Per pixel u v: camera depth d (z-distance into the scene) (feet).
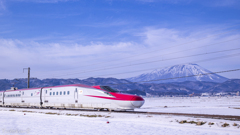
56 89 128.67
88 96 110.32
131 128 56.39
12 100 163.02
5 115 98.37
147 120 69.72
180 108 141.79
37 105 140.26
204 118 66.13
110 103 102.22
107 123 66.39
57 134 49.03
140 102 99.45
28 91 149.69
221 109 126.52
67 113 98.37
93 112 97.96
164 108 144.46
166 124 61.41
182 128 54.08
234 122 56.18
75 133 50.21
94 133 50.03
